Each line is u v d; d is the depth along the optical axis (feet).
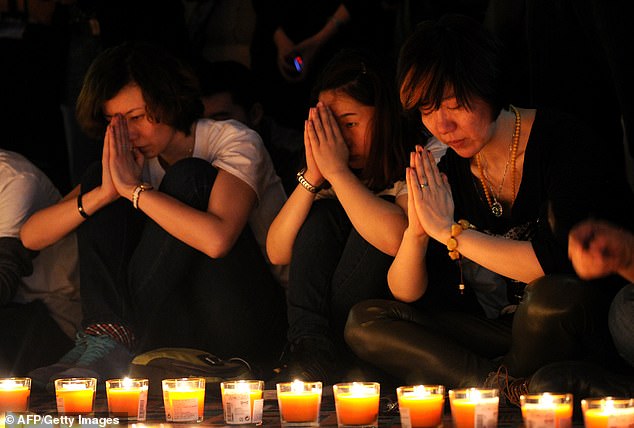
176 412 18.66
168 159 26.32
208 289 23.89
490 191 21.80
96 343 23.54
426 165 21.36
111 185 24.50
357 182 23.07
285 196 26.50
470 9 31.04
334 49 33.99
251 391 18.34
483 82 19.83
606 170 20.49
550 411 15.93
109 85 25.03
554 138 20.85
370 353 20.92
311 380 21.83
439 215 21.06
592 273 17.87
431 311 22.06
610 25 20.59
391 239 22.34
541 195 21.06
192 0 37.27
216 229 23.67
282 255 24.23
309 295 22.76
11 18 32.37
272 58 34.42
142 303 23.91
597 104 25.08
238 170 24.91
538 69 25.35
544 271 19.89
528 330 18.93
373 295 22.65
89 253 24.09
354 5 33.71
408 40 20.24
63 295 26.81
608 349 18.94
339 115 23.56
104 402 21.85
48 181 27.32
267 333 24.71
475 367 20.06
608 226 17.71
